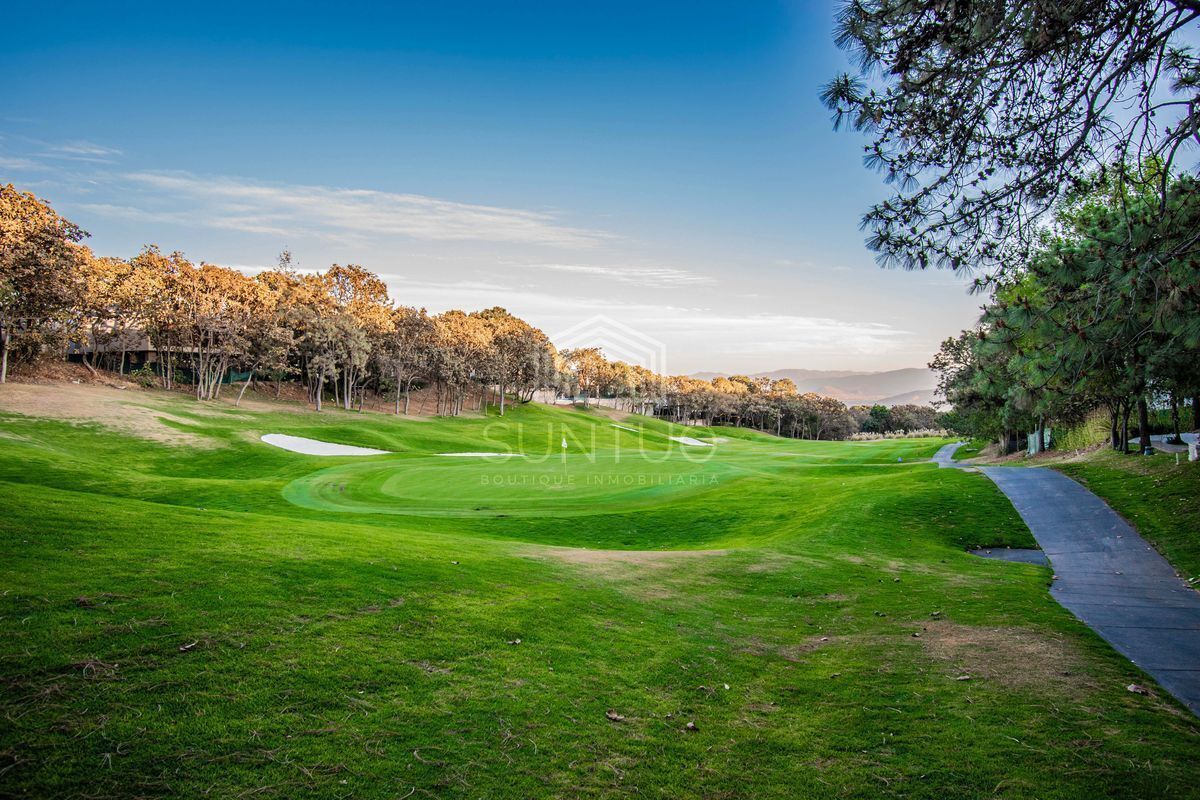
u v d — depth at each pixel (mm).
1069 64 7348
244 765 4609
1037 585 12961
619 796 4879
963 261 8461
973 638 9453
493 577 10602
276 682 5859
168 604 7082
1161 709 6809
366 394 95438
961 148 7883
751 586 12656
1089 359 8922
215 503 22594
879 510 21250
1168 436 32062
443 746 5285
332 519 20234
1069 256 8484
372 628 7480
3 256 45438
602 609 9758
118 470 29922
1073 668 8094
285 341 70188
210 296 63312
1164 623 10148
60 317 52719
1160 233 7828
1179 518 17016
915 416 169500
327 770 4703
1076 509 19906
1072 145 7340
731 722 6414
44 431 37000
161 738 4750
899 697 7160
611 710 6406
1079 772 5426
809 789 5148
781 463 46156
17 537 8656
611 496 27109
